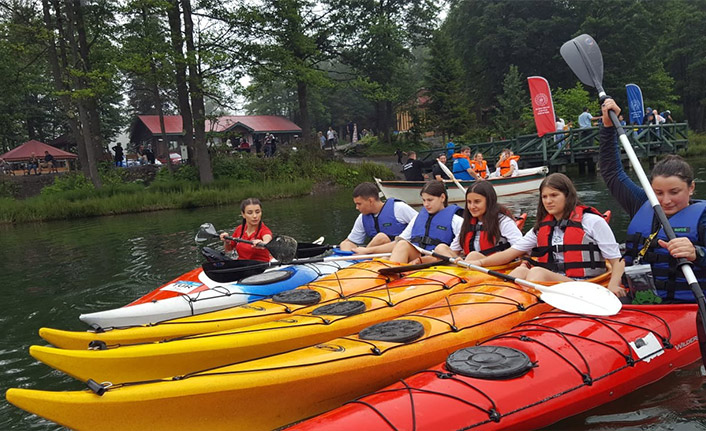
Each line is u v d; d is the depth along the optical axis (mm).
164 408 2730
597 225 3914
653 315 3480
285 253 5090
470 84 42156
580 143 18984
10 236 13516
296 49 24516
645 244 3756
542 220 4262
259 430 2959
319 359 2996
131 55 19719
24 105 35438
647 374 3199
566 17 37219
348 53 31094
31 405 2627
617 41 36438
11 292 7070
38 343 5078
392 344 3168
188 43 21062
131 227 13570
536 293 3902
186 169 22219
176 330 3828
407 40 35938
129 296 6523
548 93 18219
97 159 23016
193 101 21469
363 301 3951
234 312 4031
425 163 24453
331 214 13266
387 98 28906
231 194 19031
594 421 2922
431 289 4152
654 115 20875
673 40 42750
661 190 3584
